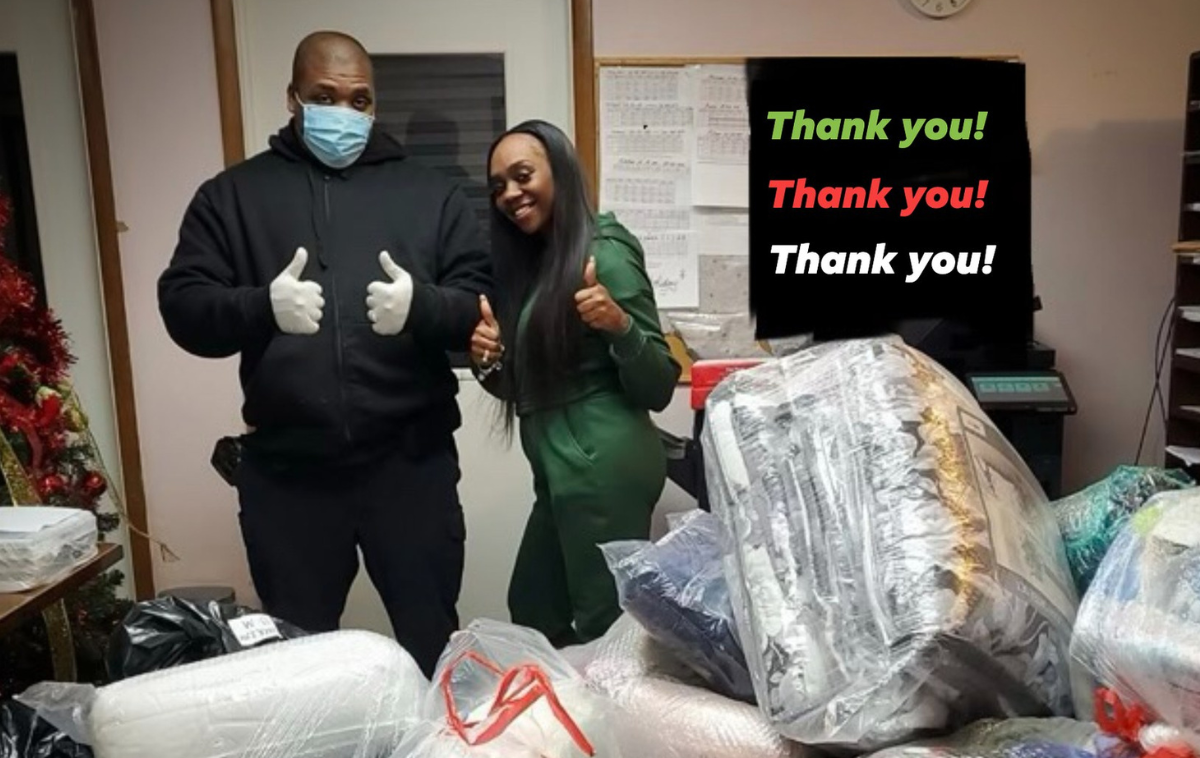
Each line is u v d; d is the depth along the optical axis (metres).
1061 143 2.57
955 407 1.04
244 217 1.66
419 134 2.52
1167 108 2.57
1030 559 0.91
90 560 1.35
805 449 1.06
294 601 1.70
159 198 2.42
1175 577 0.78
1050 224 2.60
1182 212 2.31
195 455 2.53
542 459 1.75
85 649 1.63
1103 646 0.79
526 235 1.75
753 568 0.99
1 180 2.40
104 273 2.42
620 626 1.29
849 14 2.48
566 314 1.67
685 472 2.13
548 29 2.49
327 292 1.64
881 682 0.80
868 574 0.87
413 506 1.73
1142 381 2.67
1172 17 2.54
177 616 1.17
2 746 1.04
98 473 1.82
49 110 2.39
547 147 1.68
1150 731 0.73
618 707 1.05
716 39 2.46
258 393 1.65
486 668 1.00
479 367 1.71
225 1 2.35
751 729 0.95
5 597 1.21
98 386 2.51
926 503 0.89
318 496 1.70
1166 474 1.13
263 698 0.96
